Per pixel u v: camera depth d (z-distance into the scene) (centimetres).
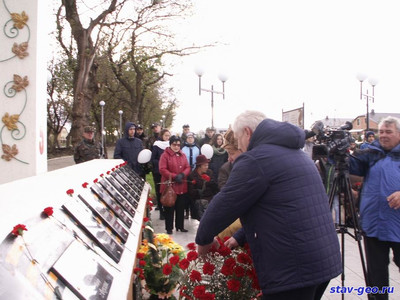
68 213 183
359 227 313
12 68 393
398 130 308
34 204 159
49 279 125
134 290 245
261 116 219
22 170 396
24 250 122
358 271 443
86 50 1122
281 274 180
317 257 180
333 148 321
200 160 604
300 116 909
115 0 1141
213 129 863
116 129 3578
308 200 186
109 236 205
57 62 2203
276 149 192
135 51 1733
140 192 458
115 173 418
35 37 395
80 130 1116
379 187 305
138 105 2027
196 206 602
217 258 244
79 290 134
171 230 616
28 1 391
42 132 421
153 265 302
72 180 257
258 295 230
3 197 175
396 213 297
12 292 102
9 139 395
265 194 187
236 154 265
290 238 180
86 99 1179
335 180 327
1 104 394
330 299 364
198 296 213
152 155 737
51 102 2703
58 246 147
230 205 185
